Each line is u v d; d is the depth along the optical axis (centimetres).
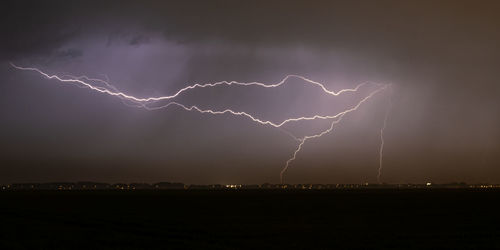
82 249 2702
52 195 11969
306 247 2792
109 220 4284
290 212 5531
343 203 7512
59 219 4453
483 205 6819
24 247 2783
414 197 9975
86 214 5047
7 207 6316
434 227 3806
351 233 3406
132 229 3591
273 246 2814
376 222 4256
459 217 4753
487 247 2800
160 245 2823
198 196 11212
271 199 9219
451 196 10512
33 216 4838
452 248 2762
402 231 3541
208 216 4872
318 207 6494
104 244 2881
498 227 3806
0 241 3002
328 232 3466
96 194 13162
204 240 3064
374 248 2770
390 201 8138
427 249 2734
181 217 4716
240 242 2956
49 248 2742
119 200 8706
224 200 8769
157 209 5972
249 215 5044
